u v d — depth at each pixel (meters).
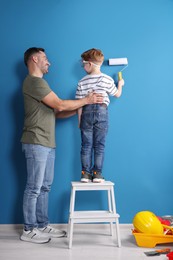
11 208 2.38
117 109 2.43
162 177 2.41
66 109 2.13
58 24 2.45
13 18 2.45
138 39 2.46
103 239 2.10
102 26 2.46
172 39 2.46
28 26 2.45
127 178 2.41
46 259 1.72
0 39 2.44
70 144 2.43
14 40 2.44
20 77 2.43
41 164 2.09
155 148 2.42
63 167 2.41
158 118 2.43
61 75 2.44
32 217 2.10
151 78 2.45
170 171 2.41
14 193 2.39
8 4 2.45
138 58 2.45
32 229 2.09
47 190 2.24
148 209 2.39
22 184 2.40
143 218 1.97
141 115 2.43
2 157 2.40
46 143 2.12
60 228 2.36
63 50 2.45
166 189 2.40
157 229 1.94
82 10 2.46
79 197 2.39
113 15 2.46
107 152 2.41
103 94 2.21
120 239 2.10
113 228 2.37
